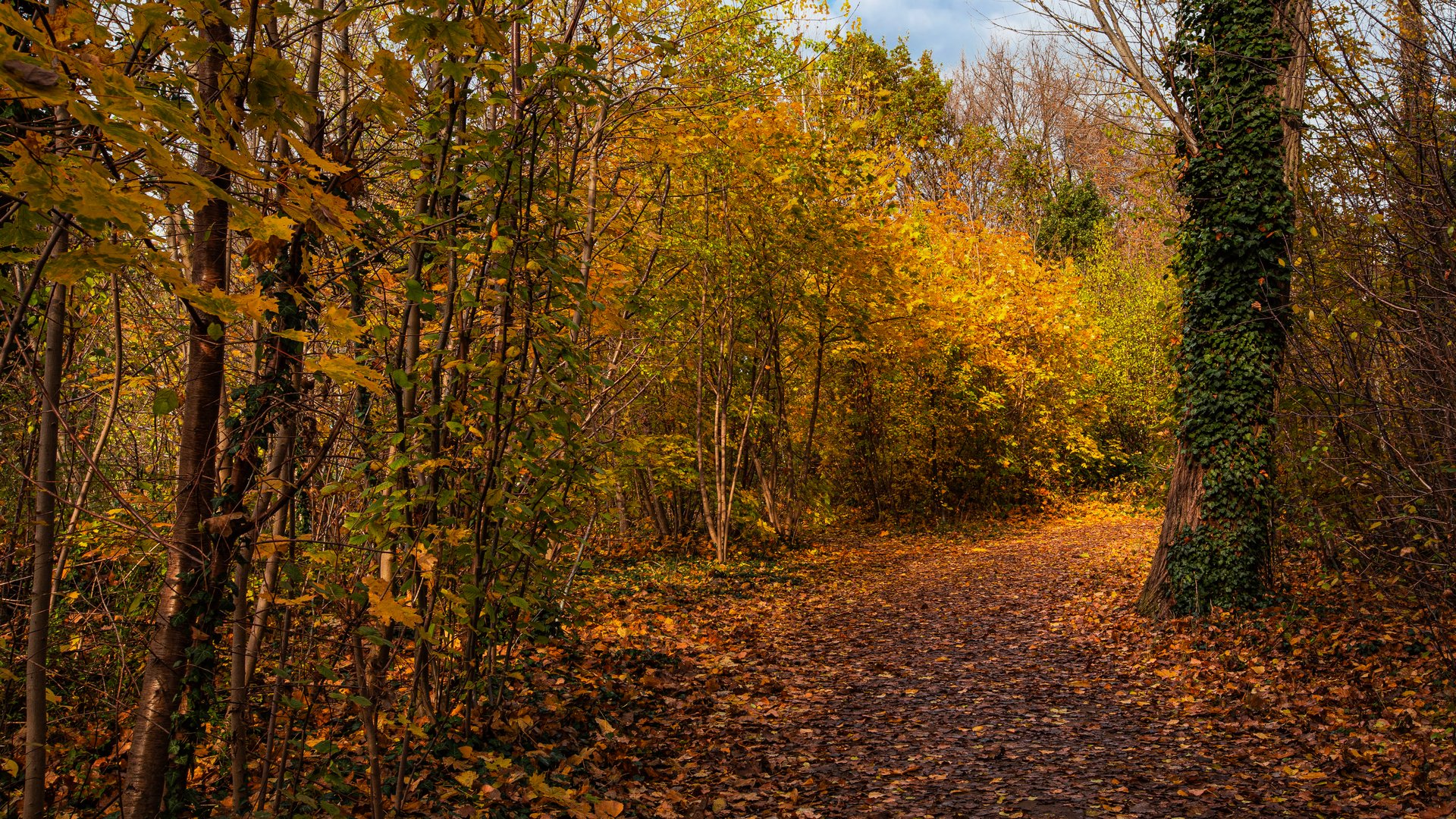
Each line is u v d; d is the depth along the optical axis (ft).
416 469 13.85
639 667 24.36
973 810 15.47
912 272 54.80
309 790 12.57
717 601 38.52
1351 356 19.90
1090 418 81.41
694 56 25.76
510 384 14.71
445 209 15.67
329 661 12.02
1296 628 25.54
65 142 6.79
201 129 6.49
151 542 13.46
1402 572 21.20
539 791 13.70
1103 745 18.78
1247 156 29.19
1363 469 21.99
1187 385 31.07
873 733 20.30
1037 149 122.31
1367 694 19.47
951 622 34.63
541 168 16.01
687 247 41.73
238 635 10.61
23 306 7.33
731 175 41.91
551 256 14.82
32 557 12.47
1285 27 28.76
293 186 6.67
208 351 9.76
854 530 73.31
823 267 48.01
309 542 10.62
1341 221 22.11
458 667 16.63
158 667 9.82
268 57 6.68
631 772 17.03
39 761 9.33
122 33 7.45
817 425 67.72
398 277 14.67
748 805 15.85
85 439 15.16
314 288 11.19
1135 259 95.20
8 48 4.80
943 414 72.02
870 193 47.39
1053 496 79.30
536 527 16.37
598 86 13.48
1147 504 77.87
